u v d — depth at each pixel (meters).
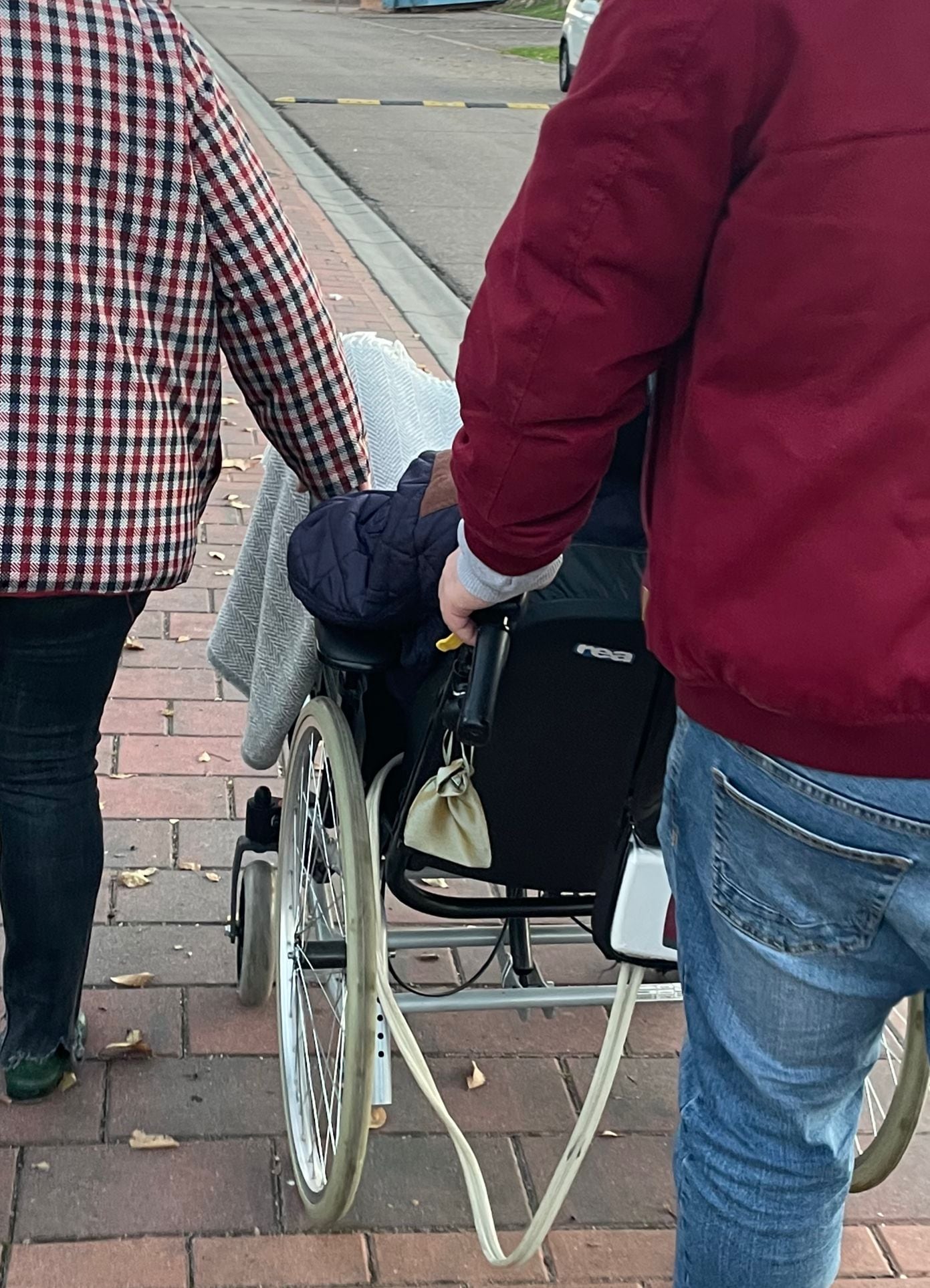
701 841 1.53
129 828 3.31
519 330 1.38
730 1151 1.64
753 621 1.34
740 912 1.50
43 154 1.90
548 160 1.36
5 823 2.33
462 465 1.50
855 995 1.50
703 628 1.38
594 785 2.04
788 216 1.28
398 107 17.14
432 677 2.13
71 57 1.90
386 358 2.74
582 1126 2.12
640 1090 2.70
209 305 2.12
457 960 3.03
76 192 1.93
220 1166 2.41
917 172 1.23
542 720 1.97
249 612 2.84
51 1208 2.29
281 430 2.30
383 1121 2.56
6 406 1.94
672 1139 2.59
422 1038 2.79
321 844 2.50
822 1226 1.67
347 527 2.16
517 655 1.90
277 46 25.36
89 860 2.38
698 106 1.29
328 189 11.60
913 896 1.38
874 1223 2.43
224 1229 2.29
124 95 1.94
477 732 1.78
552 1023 2.86
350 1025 2.06
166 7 2.02
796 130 1.26
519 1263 2.12
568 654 1.89
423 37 30.00
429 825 2.04
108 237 1.97
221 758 3.62
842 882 1.41
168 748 3.64
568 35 19.97
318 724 2.29
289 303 2.15
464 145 14.45
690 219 1.34
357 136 14.47
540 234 1.36
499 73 22.62
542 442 1.43
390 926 3.07
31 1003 2.45
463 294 8.46
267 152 13.08
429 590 2.08
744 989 1.54
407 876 2.38
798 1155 1.62
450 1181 2.45
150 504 2.08
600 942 2.09
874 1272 2.33
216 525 5.03
